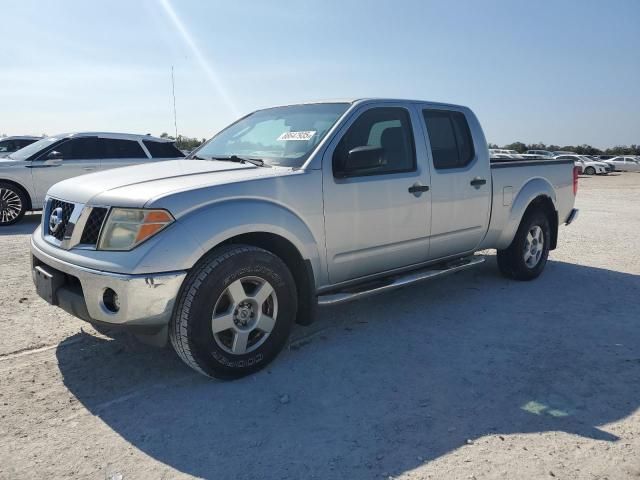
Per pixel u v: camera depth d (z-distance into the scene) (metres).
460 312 4.98
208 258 3.33
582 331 4.51
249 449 2.77
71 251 3.37
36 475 2.54
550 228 6.47
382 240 4.37
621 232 9.94
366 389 3.43
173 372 3.65
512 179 5.66
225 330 3.47
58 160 10.60
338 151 4.06
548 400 3.31
